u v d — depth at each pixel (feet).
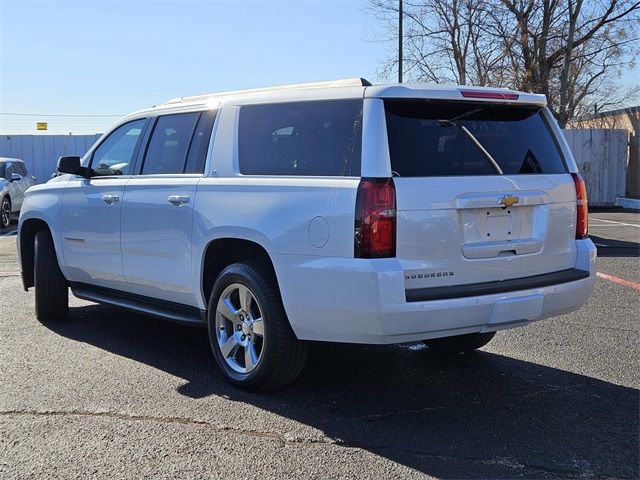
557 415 14.20
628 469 11.76
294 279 13.89
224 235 15.40
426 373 17.07
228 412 14.28
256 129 15.72
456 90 14.11
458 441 12.89
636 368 17.33
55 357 18.15
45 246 21.84
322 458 12.14
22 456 12.19
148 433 13.17
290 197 14.21
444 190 13.47
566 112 76.18
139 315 23.31
